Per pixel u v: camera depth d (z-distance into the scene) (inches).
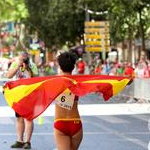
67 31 2404.0
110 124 847.1
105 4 1732.3
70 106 400.2
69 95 400.2
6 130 775.7
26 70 629.6
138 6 1626.5
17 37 3855.8
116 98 1385.3
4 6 3472.0
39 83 396.2
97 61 1967.3
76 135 403.2
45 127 799.7
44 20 2482.8
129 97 1334.9
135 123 860.0
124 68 1497.3
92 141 676.1
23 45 3410.4
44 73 2618.1
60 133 400.5
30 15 2593.5
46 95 391.9
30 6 2571.4
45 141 673.6
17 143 622.5
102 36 1927.9
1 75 2279.8
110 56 2420.0
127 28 1809.8
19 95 396.5
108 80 397.4
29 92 394.9
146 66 1350.9
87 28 1941.4
